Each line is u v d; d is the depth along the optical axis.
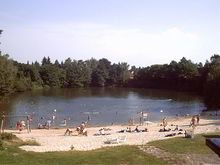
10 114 85.31
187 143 36.41
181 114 92.25
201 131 50.09
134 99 138.38
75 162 26.19
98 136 49.81
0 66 109.50
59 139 46.31
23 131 59.75
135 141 42.53
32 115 84.88
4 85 107.69
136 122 76.75
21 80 173.62
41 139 46.06
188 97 149.88
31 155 28.45
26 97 138.38
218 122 69.56
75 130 59.84
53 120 78.12
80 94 164.00
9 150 29.77
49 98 136.25
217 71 129.50
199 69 190.62
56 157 27.95
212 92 123.94
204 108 107.31
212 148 6.85
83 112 93.81
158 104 118.75
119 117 85.19
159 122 75.50
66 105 110.81
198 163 27.69
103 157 28.23
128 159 27.84
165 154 30.52
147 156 29.33
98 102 123.31
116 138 43.28
